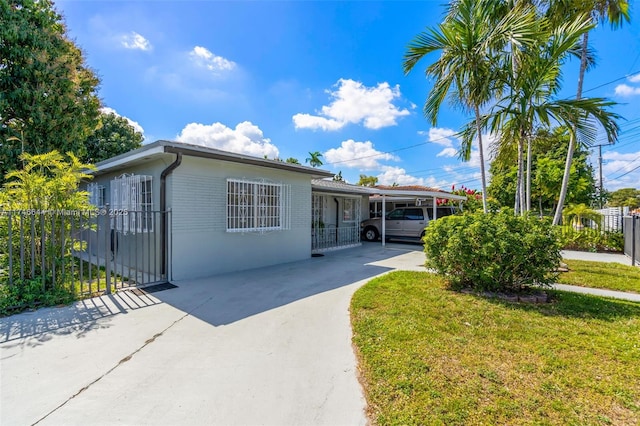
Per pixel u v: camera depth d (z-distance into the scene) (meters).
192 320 4.26
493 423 2.12
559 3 7.14
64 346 3.41
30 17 9.88
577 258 9.62
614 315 4.24
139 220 7.22
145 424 2.17
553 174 15.17
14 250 5.00
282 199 8.84
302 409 2.35
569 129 6.86
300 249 9.66
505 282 5.18
